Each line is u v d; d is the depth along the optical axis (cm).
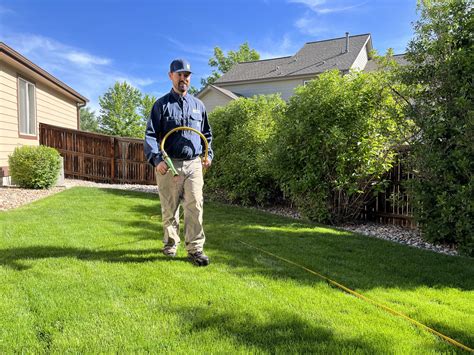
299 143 634
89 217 547
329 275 331
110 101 3378
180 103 355
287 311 251
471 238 434
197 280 304
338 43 2270
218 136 855
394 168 617
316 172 613
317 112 604
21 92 1027
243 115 836
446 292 302
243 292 281
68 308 246
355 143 590
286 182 655
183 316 240
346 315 250
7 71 926
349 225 621
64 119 1376
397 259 395
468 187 430
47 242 401
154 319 235
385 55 579
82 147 1155
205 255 370
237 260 367
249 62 2527
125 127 3353
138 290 280
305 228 549
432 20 495
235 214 654
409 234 556
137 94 3447
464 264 387
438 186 464
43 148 870
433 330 233
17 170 833
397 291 299
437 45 484
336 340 217
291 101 661
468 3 471
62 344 204
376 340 218
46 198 717
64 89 1271
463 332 234
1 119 896
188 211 351
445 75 476
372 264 373
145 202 711
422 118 496
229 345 207
